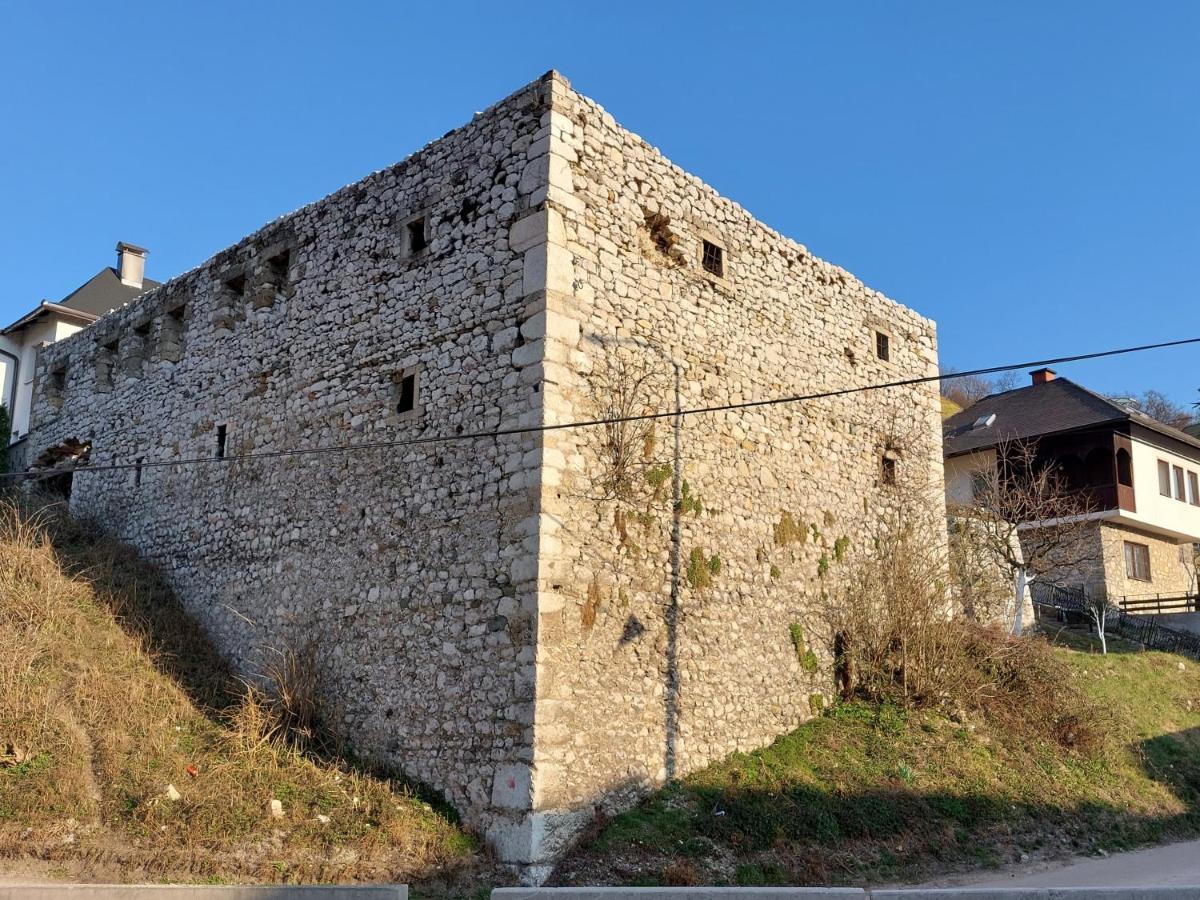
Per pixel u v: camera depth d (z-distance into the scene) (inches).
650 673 426.6
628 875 361.4
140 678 458.3
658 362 465.1
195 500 572.4
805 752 478.0
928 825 439.2
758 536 504.1
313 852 353.7
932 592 594.6
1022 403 1240.8
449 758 397.7
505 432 413.4
